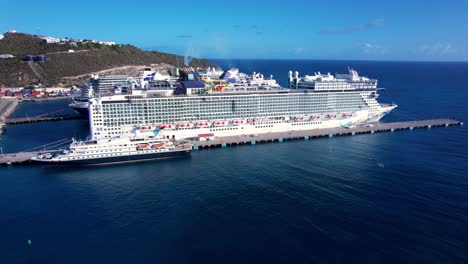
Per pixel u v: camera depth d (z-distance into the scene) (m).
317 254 60.53
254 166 106.12
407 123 167.38
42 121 179.00
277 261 58.78
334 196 82.75
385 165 105.88
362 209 75.94
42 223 70.50
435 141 137.00
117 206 78.19
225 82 156.25
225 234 66.69
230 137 138.12
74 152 104.31
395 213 74.06
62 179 95.06
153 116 127.88
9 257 59.59
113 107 122.25
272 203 79.25
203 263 58.34
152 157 112.31
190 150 118.62
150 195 84.12
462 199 80.38
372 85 170.00
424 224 69.56
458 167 102.94
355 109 165.12
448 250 61.38
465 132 153.38
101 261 58.81
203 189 87.75
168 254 60.75
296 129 153.00
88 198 82.50
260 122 144.75
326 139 142.00
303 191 85.94
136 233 67.12
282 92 150.75
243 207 77.38
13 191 86.38
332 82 159.12
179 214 74.38
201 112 134.50
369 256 59.94
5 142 134.38
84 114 182.75
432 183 90.19
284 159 113.44
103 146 106.69
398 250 61.50
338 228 68.44
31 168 104.12
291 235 66.19
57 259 59.25
